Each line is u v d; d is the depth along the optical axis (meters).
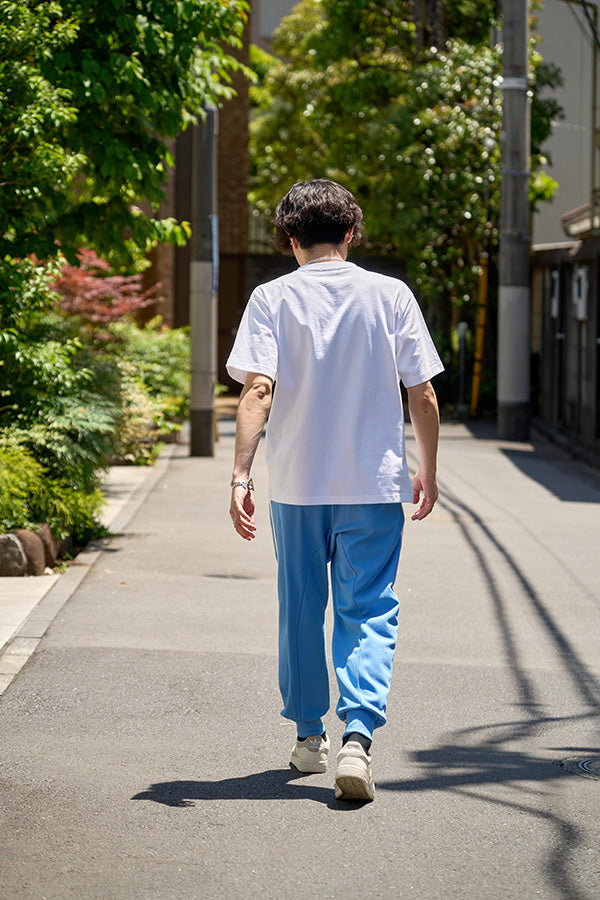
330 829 4.41
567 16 35.00
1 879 3.91
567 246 25.20
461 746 5.50
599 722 5.94
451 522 13.00
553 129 35.28
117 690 6.24
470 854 4.20
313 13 34.62
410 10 30.22
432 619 8.30
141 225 11.90
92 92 10.41
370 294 4.66
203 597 8.73
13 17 9.77
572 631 8.03
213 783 4.88
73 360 11.94
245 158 35.91
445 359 31.06
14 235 10.90
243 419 4.55
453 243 30.78
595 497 15.54
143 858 4.11
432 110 28.77
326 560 4.75
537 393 29.22
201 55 12.30
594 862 4.14
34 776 4.92
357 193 31.88
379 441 4.61
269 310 4.65
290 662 4.82
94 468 10.96
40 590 8.66
